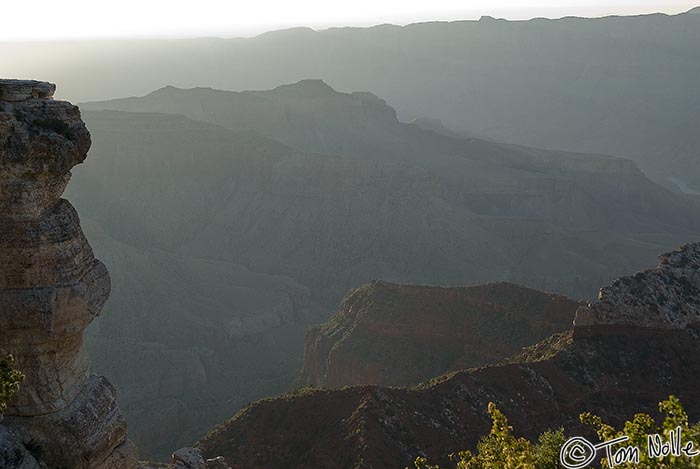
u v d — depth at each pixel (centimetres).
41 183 1967
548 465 2114
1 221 1950
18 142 1908
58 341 2020
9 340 1984
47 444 2025
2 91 1955
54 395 2034
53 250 1988
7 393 1744
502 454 1941
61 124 2042
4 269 1953
